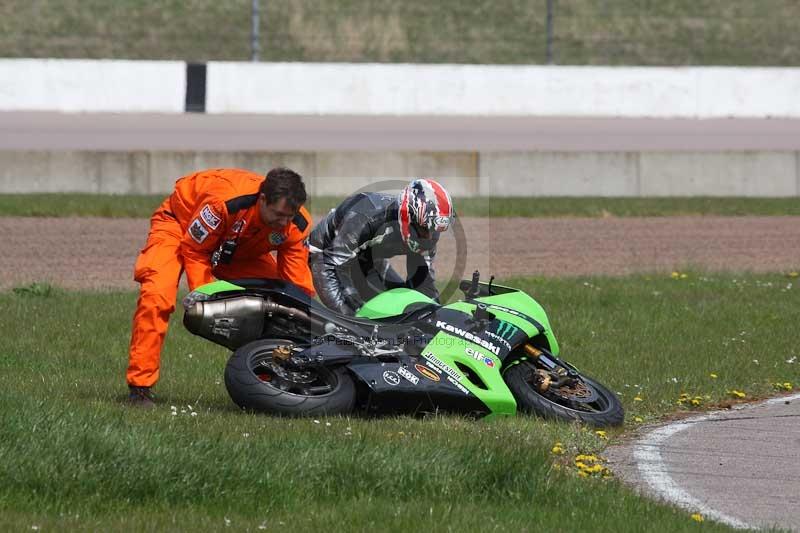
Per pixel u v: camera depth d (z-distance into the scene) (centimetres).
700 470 2528
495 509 2050
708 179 8938
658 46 13188
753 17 13675
